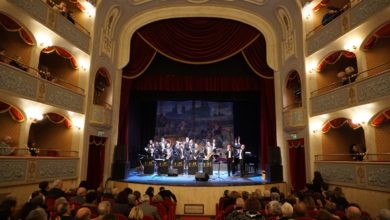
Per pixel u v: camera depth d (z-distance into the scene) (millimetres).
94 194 6027
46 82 9289
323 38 10516
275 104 14109
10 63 8750
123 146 13000
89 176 11523
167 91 15875
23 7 8273
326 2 11125
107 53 12930
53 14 9539
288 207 4285
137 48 14758
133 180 11664
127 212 5402
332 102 9938
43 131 11477
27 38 9375
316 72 11508
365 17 8633
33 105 9211
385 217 4023
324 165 10258
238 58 15609
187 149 14805
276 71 14086
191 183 10633
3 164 7492
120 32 14172
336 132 11258
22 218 4066
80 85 11492
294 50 12281
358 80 8852
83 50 11148
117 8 13211
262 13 13945
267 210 5094
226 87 15312
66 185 10203
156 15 14281
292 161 12188
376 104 8484
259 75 14539
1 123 9094
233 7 13984
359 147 10258
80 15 12047
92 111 11656
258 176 14164
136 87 15320
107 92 13258
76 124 11227
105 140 12844
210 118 17641
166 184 10453
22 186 8227
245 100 16266
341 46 10078
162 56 15609
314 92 11289
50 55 12070
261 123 14742
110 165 12953
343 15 9594
